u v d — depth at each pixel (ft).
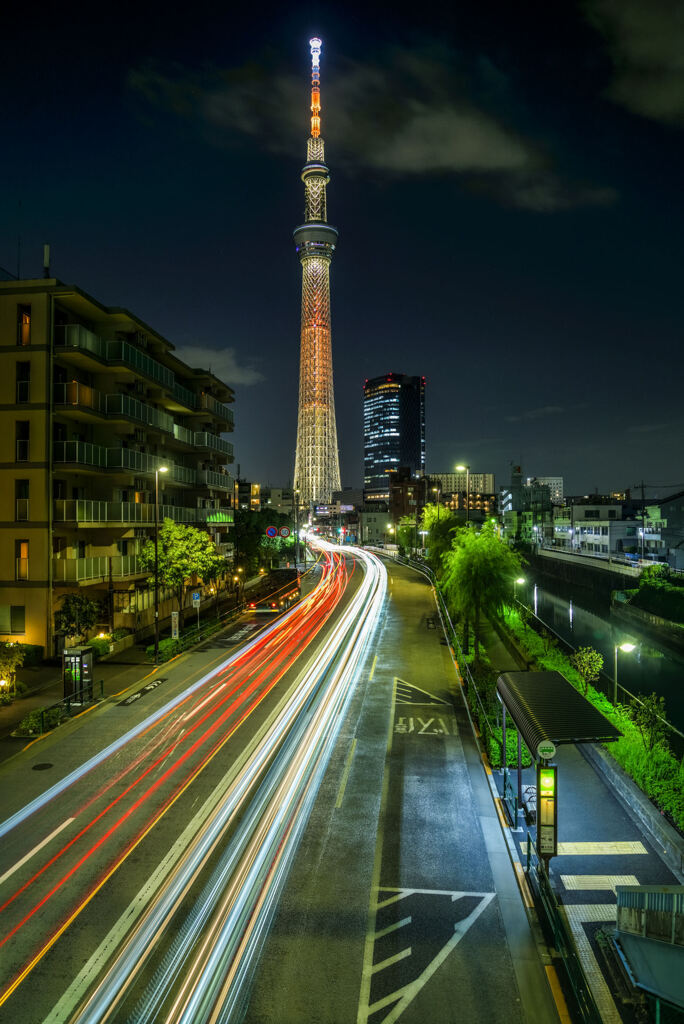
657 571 182.80
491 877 43.19
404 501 502.38
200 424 176.14
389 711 80.89
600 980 33.37
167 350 149.18
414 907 39.73
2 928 37.93
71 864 44.91
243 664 107.04
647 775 57.11
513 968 34.32
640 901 29.40
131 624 126.72
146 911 39.40
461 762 63.77
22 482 106.83
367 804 54.34
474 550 109.81
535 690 49.19
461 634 134.31
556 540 415.23
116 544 122.62
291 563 317.83
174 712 80.38
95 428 122.52
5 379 107.04
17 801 55.21
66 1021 30.71
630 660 147.95
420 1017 30.91
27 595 105.40
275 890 41.55
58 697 85.56
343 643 125.59
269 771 61.57
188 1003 31.76
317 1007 31.50
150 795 56.24
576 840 47.50
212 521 167.73
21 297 106.93
